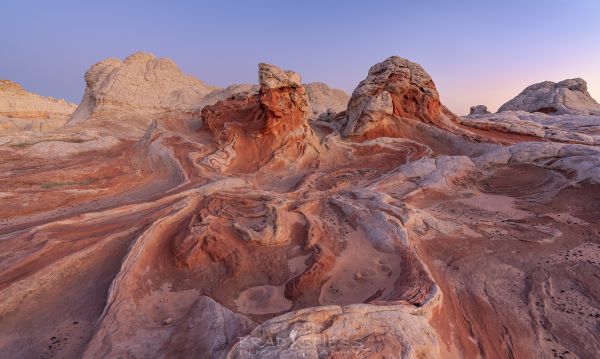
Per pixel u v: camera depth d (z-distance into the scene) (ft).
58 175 71.51
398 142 98.27
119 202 58.23
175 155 87.56
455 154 91.76
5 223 48.24
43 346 25.72
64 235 41.11
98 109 178.40
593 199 48.52
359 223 44.29
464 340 25.88
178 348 24.20
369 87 112.16
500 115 138.72
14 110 238.27
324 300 31.14
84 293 32.12
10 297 29.66
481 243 41.16
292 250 39.22
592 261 36.04
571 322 27.89
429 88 113.39
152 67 219.82
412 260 33.68
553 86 187.73
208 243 38.32
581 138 91.40
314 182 72.38
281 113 94.22
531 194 55.67
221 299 31.68
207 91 239.71
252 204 50.19
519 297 31.50
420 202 56.03
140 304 30.60
